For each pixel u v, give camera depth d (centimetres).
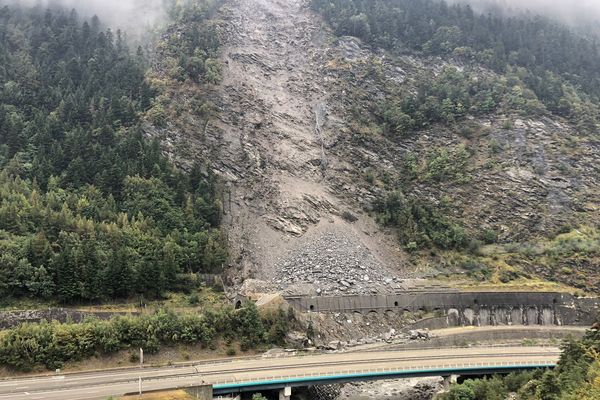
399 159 18138
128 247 12431
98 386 8231
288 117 19362
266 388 9112
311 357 10550
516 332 12625
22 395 7731
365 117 19212
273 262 14625
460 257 15412
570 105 18800
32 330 9269
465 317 13475
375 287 13638
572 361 8394
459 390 9612
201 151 16800
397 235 16150
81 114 16088
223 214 15525
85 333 9538
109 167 14375
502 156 17525
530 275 14838
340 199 17050
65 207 12675
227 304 12338
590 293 14325
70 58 18375
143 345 9931
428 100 19025
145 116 16788
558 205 16412
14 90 16650
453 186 17112
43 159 14288
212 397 8506
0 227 11819
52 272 11200
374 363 10219
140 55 19725
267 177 17138
